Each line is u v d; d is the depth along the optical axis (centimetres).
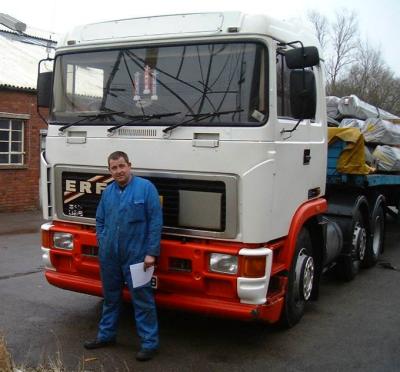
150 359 482
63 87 543
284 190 497
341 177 750
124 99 509
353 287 752
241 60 465
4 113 1548
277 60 477
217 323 582
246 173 455
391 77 3828
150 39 498
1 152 1571
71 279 541
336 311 640
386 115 976
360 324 595
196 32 479
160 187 491
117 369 457
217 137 466
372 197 852
